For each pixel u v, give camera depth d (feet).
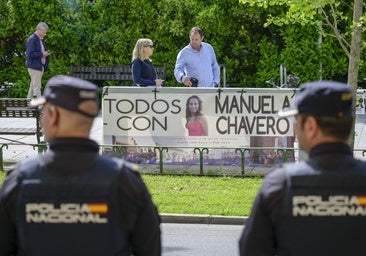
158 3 114.11
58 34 115.55
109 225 19.03
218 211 57.67
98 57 116.67
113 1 114.62
